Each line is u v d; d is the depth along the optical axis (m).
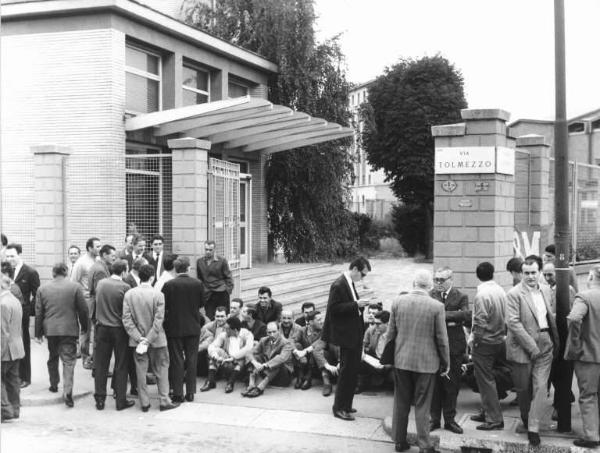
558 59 7.65
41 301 8.73
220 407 8.72
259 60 20.02
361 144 23.70
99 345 8.64
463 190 9.51
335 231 22.69
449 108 28.22
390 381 9.41
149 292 8.55
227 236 14.45
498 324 7.41
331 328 8.20
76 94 14.51
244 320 10.29
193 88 18.02
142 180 14.20
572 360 6.99
